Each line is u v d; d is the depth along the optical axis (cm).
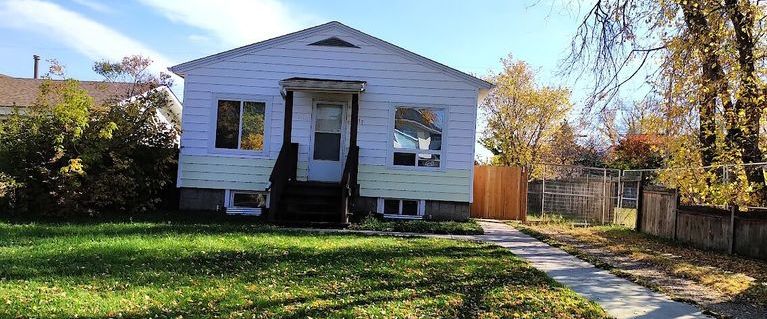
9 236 934
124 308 540
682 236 1298
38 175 1222
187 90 1462
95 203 1262
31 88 2241
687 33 1026
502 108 2894
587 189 1783
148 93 1432
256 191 1470
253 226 1200
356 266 780
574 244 1174
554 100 2823
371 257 857
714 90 1043
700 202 1231
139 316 518
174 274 688
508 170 1766
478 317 559
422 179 1476
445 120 1479
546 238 1247
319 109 1480
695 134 1123
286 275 709
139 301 566
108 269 697
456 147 1478
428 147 1481
